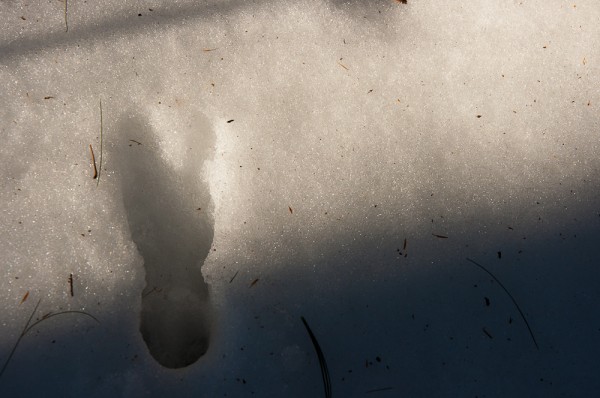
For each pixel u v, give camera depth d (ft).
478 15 5.29
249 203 5.01
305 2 5.24
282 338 4.88
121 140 5.07
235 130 5.09
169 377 4.83
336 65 5.18
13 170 4.99
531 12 5.31
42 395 4.79
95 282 4.91
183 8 5.21
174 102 5.11
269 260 4.96
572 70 5.26
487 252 5.02
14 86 5.07
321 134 5.10
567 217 5.08
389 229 5.02
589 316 4.97
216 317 4.92
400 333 4.91
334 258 4.98
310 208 5.02
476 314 4.95
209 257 4.95
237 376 4.84
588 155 5.16
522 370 4.90
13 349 4.83
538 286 4.99
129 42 5.15
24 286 4.89
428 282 4.98
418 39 5.24
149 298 4.97
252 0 5.24
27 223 4.95
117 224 4.97
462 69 5.22
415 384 4.86
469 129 5.15
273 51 5.18
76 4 5.18
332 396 4.83
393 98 5.17
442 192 5.07
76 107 5.07
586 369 4.91
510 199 5.08
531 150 5.15
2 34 5.13
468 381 4.87
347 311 4.93
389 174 5.08
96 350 4.84
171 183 5.09
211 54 5.16
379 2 5.27
